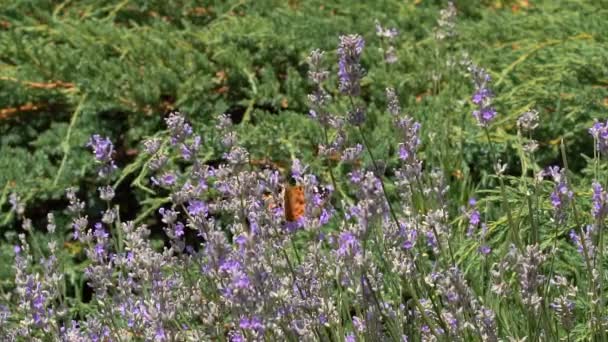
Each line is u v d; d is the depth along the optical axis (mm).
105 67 5121
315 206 2598
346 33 5281
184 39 5422
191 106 5008
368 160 4402
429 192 2852
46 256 4590
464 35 5207
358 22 5344
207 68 5188
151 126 5055
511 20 5219
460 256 3490
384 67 4938
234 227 2775
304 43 5219
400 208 4051
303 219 2605
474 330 2629
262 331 2445
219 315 2715
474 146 4445
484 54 4957
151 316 2543
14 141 5199
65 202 5020
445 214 2830
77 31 5406
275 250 2826
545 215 3582
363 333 2691
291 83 5047
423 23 5562
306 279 2709
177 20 5930
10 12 5805
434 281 2850
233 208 2721
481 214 3969
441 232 2844
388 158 4426
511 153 4438
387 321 2658
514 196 3787
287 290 2525
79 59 5227
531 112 2791
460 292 2461
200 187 2820
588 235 2787
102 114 5219
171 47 5316
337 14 5773
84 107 4980
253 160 4680
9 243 4770
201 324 3150
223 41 5273
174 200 2797
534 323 2803
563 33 4965
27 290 2859
